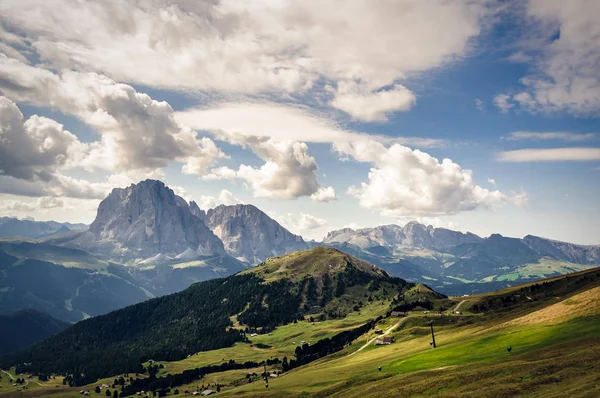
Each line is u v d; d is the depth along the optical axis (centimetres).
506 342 12975
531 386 8244
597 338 10619
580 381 7838
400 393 10162
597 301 13300
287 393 15088
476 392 8606
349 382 13825
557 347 10794
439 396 9138
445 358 13612
